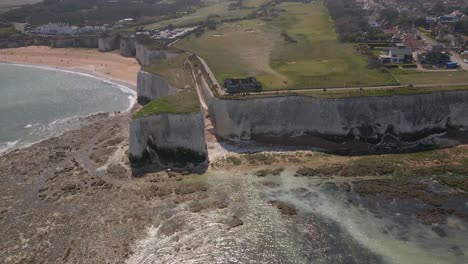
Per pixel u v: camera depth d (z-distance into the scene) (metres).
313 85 93.62
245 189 68.50
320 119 85.12
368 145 83.56
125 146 84.44
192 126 77.69
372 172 72.69
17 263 53.00
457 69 104.88
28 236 58.09
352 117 84.69
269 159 78.31
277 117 86.38
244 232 57.97
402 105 85.25
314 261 52.62
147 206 64.06
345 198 65.75
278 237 57.00
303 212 62.28
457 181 69.25
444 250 54.22
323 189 68.31
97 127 95.12
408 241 55.97
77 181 71.62
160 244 55.78
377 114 84.94
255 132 86.56
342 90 89.62
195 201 65.19
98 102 115.56
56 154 81.62
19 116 105.25
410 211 62.22
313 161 77.56
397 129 84.75
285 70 107.00
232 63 116.19
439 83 92.62
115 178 72.38
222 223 59.84
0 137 92.38
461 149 80.75
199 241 56.25
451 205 63.47
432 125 85.69
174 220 60.62
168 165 77.00
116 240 56.75
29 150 84.31
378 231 57.97
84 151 82.88
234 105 86.00
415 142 84.44
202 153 78.12
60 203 65.50
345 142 84.12
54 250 55.22
